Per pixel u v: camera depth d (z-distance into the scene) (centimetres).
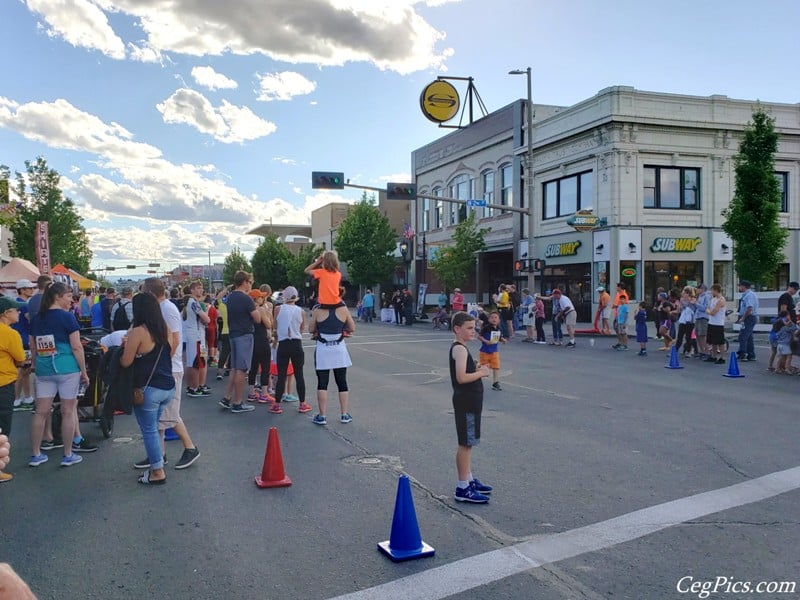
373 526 496
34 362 661
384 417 902
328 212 6538
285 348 930
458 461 548
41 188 3334
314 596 386
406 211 5453
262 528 493
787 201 2883
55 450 727
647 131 2612
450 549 452
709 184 2702
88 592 393
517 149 3156
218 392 1117
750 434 789
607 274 2623
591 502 546
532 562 430
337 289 862
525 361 1569
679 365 1438
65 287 663
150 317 591
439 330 2834
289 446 741
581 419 880
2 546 461
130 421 885
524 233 3166
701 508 529
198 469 651
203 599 383
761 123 2214
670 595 384
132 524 502
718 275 2731
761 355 1658
